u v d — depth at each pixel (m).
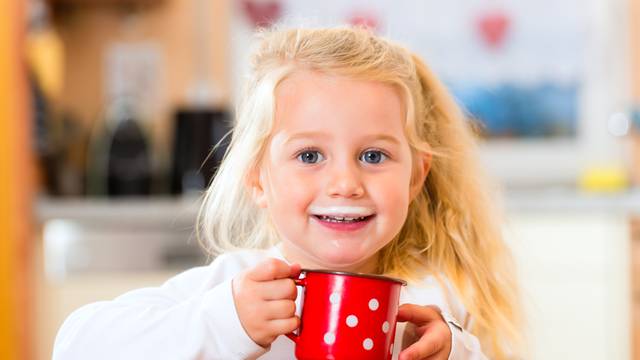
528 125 3.94
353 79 1.22
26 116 2.85
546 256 3.14
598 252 3.13
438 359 1.14
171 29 3.63
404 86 1.26
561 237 3.13
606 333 3.12
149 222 3.03
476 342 1.23
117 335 1.15
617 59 3.88
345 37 1.32
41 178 3.29
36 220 2.96
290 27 1.45
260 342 1.08
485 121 3.94
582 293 3.13
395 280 1.06
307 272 1.08
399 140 1.23
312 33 1.34
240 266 1.36
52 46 3.53
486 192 1.58
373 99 1.22
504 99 3.94
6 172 2.82
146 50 3.63
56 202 3.04
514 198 3.14
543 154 3.94
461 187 1.52
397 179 1.21
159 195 3.47
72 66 3.61
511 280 1.56
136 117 3.36
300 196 1.20
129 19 3.63
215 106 3.50
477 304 1.46
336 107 1.20
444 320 1.20
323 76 1.22
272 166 1.24
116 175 3.24
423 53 3.91
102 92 3.61
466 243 1.50
